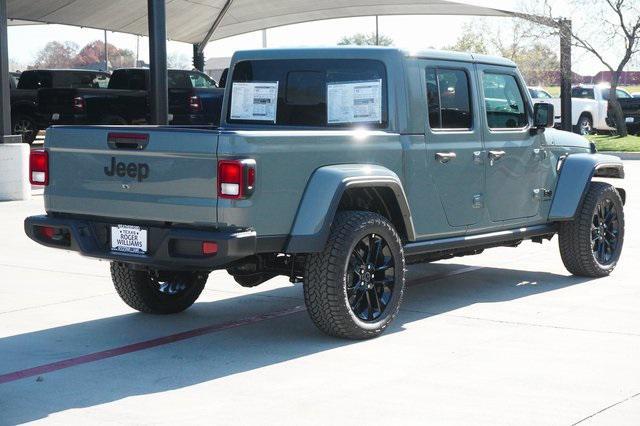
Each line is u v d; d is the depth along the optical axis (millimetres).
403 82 6695
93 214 6152
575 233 8211
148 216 5875
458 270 8930
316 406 4875
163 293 7023
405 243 6715
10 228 11320
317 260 6008
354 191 6426
